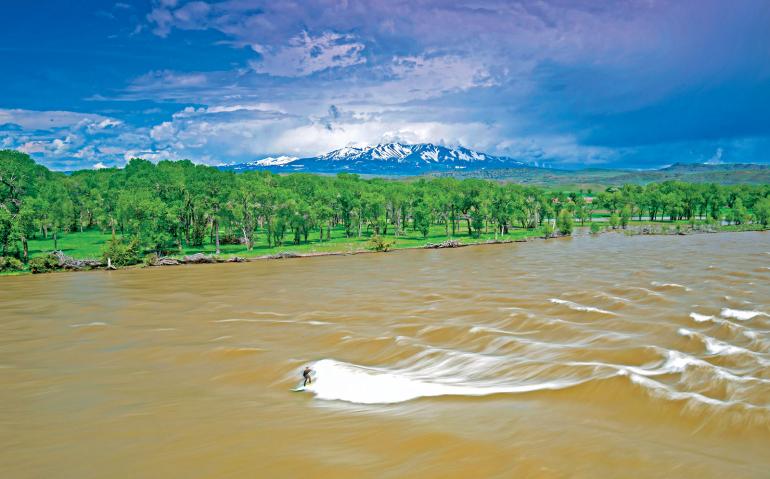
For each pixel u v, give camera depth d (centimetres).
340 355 3681
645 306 4738
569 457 2061
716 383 2698
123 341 4219
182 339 4216
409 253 11838
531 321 4306
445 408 2625
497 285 6431
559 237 15388
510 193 19312
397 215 17162
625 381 2711
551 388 2788
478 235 15925
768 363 3002
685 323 4053
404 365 3425
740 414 2302
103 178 19775
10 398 2978
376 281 7300
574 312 4634
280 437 2359
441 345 3834
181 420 2597
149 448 2291
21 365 3628
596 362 3125
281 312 5212
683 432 2241
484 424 2402
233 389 3067
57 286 7550
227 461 2148
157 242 11394
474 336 3944
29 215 11481
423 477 1961
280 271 8894
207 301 6000
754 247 10612
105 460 2192
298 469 2059
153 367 3522
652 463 1992
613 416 2425
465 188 19588
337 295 6156
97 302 6100
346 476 1992
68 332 4581
